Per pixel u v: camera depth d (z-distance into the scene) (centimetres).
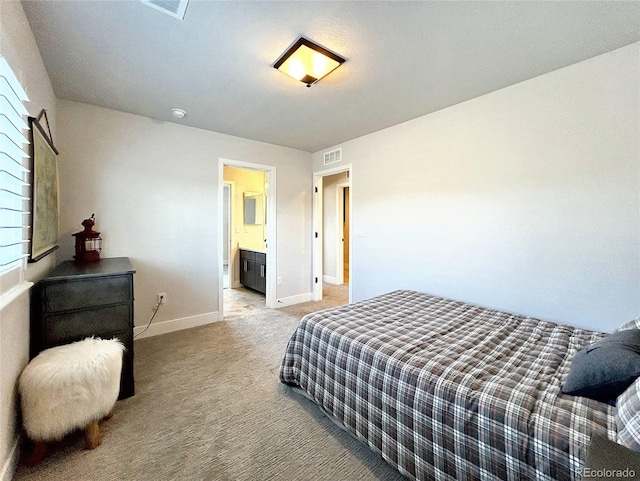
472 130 260
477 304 259
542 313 223
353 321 197
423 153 299
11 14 133
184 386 211
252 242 574
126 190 296
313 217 461
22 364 151
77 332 183
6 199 119
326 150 428
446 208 281
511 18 158
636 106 182
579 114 203
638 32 170
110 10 152
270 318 372
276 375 229
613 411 100
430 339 168
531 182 226
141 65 206
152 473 136
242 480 133
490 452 107
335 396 169
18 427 142
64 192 264
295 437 161
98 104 273
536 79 221
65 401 139
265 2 147
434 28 167
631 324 144
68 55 193
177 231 329
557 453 93
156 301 317
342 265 615
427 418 126
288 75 219
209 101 265
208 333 319
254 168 398
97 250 272
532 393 113
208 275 353
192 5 148
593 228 199
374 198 353
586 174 201
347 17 158
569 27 166
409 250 315
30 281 163
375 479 135
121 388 194
